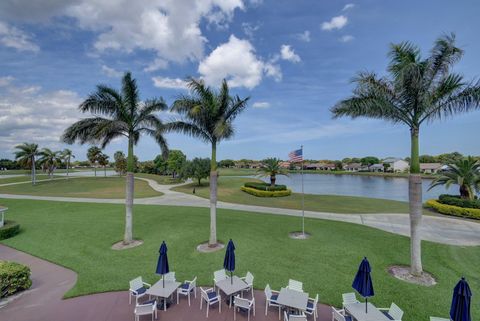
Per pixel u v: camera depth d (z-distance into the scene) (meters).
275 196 31.92
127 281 9.48
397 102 9.87
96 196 33.72
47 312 7.62
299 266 10.53
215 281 8.44
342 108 10.30
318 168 135.00
